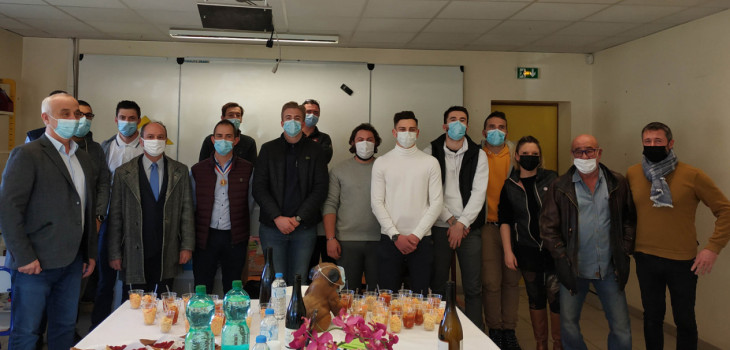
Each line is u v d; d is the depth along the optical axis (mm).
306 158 3307
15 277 2449
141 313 2100
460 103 5164
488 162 3494
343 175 3402
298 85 5035
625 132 4723
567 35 4527
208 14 3332
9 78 4613
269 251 2193
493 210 3463
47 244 2439
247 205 3375
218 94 4961
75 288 2625
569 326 2844
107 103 4855
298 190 3275
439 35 4590
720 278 3553
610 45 4867
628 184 2896
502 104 5480
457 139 3277
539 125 5547
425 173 3082
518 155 3229
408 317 2000
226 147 3217
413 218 3055
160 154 3084
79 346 1720
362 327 1288
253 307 2199
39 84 4816
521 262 3270
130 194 3023
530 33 4480
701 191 2766
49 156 2479
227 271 3348
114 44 4891
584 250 2770
